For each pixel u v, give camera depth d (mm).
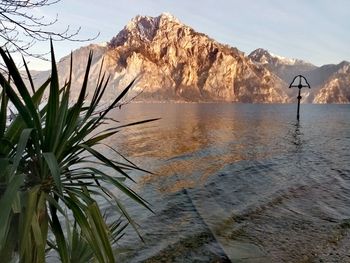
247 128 63688
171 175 22031
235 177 21219
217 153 32656
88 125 3102
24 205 2549
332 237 10656
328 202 14984
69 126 2934
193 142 42062
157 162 27812
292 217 12812
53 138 2885
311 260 9070
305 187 18094
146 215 13117
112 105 3145
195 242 10320
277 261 8977
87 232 2705
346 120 91688
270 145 38719
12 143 2922
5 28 4074
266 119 94938
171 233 11125
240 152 33188
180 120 89312
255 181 19906
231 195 16578
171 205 14719
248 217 12898
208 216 13031
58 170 2496
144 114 117688
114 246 9906
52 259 8578
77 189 3111
